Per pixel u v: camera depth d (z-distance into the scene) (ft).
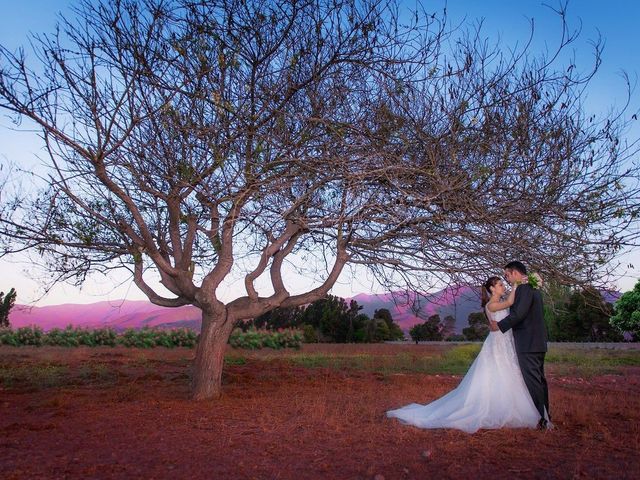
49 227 25.31
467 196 22.41
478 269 25.12
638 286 76.23
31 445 16.87
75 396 27.84
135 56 21.01
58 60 20.89
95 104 20.90
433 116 23.21
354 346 80.89
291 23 22.62
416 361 51.98
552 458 15.25
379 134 23.15
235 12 22.53
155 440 17.51
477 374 20.04
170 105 21.62
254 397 27.32
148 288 27.73
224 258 25.99
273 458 15.38
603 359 55.42
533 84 23.35
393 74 23.32
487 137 22.71
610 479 13.24
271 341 74.69
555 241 24.35
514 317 19.42
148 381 35.06
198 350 27.09
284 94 23.44
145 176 23.49
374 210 24.23
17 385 33.17
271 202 24.80
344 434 18.37
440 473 13.88
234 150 22.79
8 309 89.45
